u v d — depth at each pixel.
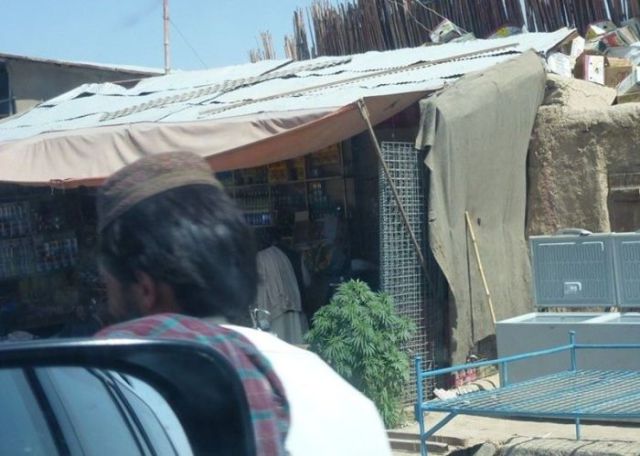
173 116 10.52
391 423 7.88
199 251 2.13
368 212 11.39
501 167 9.49
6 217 13.17
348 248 11.38
